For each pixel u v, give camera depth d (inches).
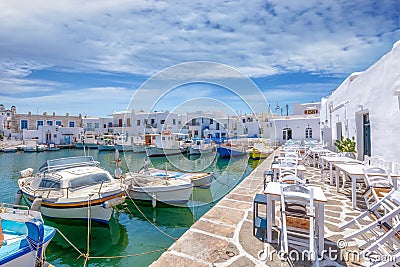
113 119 1686.8
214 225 160.2
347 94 405.4
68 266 195.8
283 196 126.0
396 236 106.5
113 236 251.4
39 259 149.5
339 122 471.2
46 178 307.6
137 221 291.3
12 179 621.0
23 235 157.8
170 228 271.4
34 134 1581.0
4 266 132.6
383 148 252.8
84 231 263.1
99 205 264.4
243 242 136.1
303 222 134.7
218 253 124.7
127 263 199.5
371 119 285.7
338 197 226.4
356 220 135.3
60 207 260.4
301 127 1062.4
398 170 220.5
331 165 279.6
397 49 225.3
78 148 1528.1
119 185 307.1
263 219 168.9
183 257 121.2
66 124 1866.4
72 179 292.0
